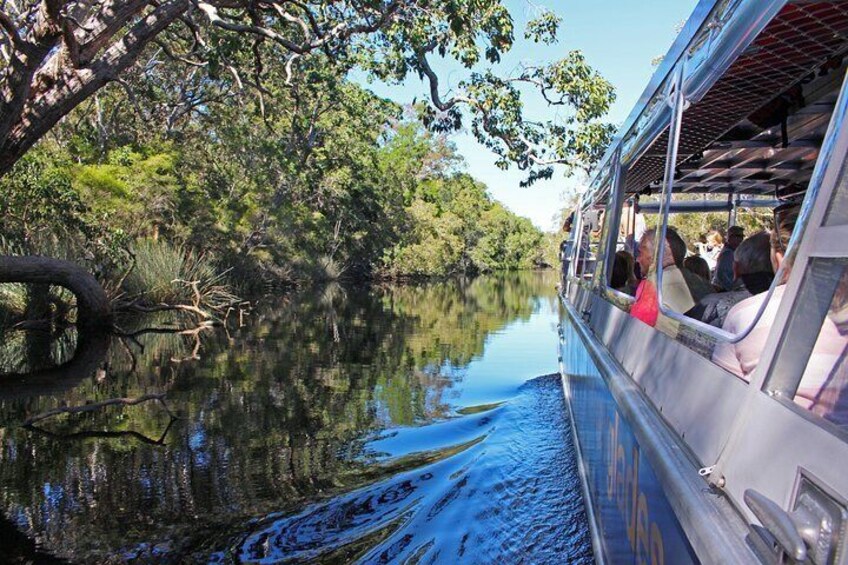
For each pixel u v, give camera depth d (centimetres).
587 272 938
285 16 1355
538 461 674
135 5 1162
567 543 493
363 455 714
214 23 1240
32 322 1666
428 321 2150
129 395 995
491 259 8906
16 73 1045
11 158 1126
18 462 689
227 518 547
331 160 3775
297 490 603
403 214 5888
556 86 1722
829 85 374
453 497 584
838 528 132
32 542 500
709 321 356
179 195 2961
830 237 164
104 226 2205
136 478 638
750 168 658
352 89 3191
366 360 1334
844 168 167
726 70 306
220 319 2027
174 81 3097
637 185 738
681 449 239
